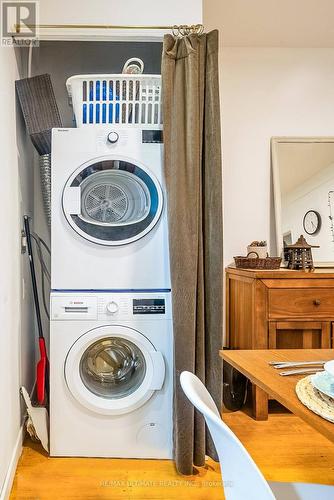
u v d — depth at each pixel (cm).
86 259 180
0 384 147
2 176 155
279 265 245
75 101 191
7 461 156
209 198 177
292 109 280
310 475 168
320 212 279
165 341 180
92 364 191
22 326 198
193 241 171
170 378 180
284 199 279
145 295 180
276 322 219
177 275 170
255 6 232
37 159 243
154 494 155
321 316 220
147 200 188
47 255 244
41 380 192
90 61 250
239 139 279
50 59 248
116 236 180
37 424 182
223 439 63
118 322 178
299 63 279
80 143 181
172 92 175
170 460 179
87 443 179
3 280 154
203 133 178
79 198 180
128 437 180
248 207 280
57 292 179
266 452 186
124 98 192
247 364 105
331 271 235
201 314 174
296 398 81
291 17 244
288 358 112
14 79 184
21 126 201
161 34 188
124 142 182
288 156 280
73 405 178
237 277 249
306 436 202
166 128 175
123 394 184
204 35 177
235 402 231
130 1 187
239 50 277
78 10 185
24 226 207
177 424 169
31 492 156
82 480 163
